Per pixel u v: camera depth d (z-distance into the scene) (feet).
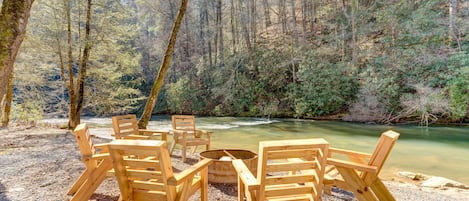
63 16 27.66
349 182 7.97
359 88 39.09
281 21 57.26
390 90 35.42
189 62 62.03
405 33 37.06
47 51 28.12
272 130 31.91
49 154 16.28
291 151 6.67
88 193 8.43
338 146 22.94
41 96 33.65
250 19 57.00
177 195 6.93
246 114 50.55
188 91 58.08
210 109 55.67
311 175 7.10
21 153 16.52
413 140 24.41
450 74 32.12
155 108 60.75
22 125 30.66
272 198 7.18
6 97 31.19
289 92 47.29
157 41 65.77
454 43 33.81
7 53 6.30
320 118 42.57
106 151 9.68
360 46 42.04
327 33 50.70
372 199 7.80
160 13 63.87
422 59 34.40
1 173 12.26
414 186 12.66
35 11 27.17
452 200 10.59
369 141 24.94
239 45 57.16
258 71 52.39
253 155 12.60
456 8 34.12
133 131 16.44
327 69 41.98
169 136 26.53
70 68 28.68
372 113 37.04
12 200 9.16
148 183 6.88
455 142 23.43
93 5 28.37
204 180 8.53
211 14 61.98
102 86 31.86
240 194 8.34
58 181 11.21
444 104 31.76
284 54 49.44
